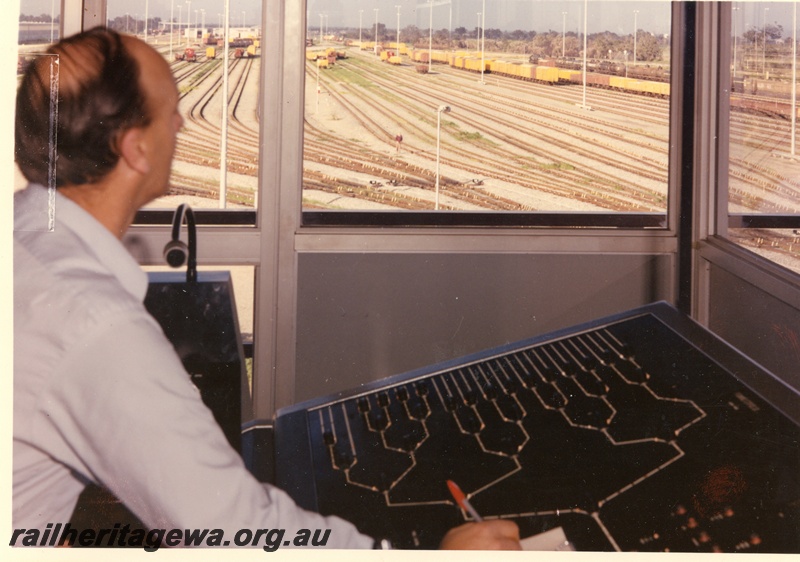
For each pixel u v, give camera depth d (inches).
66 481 32.4
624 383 46.1
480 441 41.1
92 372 28.0
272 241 93.2
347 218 95.3
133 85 37.7
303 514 30.9
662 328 52.4
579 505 34.8
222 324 40.4
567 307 97.9
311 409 46.0
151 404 27.7
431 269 95.7
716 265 92.9
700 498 34.7
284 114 91.4
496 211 97.3
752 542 31.9
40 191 34.0
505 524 32.2
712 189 94.6
